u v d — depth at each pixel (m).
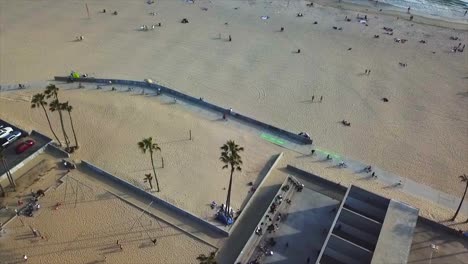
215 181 81.00
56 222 72.31
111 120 95.88
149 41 130.25
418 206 76.81
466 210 76.50
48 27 136.62
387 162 87.12
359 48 128.75
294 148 90.06
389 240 59.00
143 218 73.56
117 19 142.75
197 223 72.94
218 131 93.75
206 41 130.88
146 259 67.06
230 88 109.44
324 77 114.69
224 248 69.00
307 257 67.12
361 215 64.31
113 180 80.50
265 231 70.94
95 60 120.00
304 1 159.50
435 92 109.50
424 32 139.50
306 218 73.56
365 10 154.50
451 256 63.34
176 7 152.25
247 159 86.44
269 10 151.62
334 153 89.00
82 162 83.56
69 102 101.44
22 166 82.62
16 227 71.38
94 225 72.00
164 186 79.50
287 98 106.25
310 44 130.50
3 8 147.88
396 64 121.06
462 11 156.38
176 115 98.19
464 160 88.38
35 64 117.31
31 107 90.06
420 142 92.88
